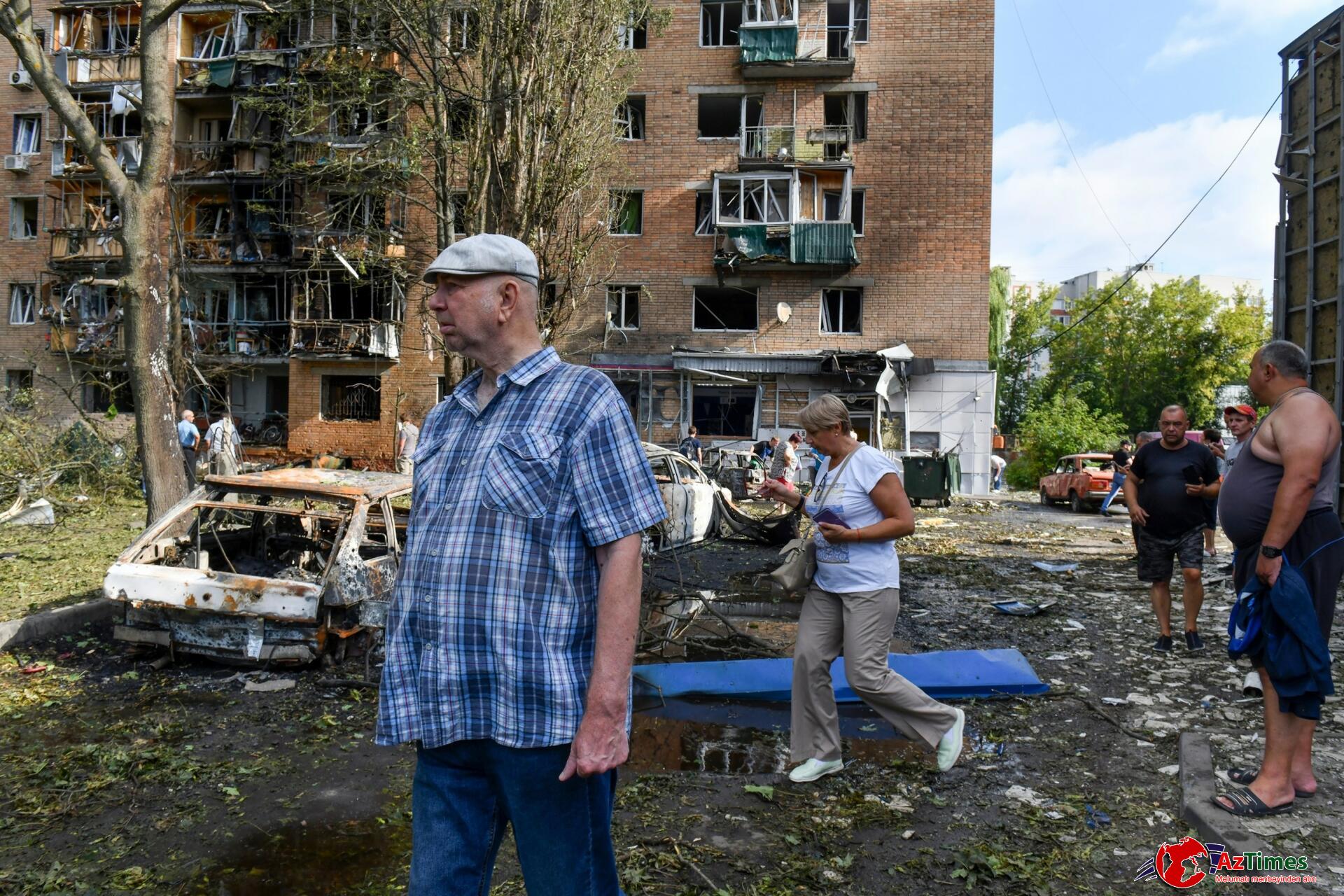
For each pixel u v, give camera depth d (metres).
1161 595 6.76
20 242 29.91
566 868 2.03
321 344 26.56
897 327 25.30
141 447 9.36
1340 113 10.42
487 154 14.02
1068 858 3.48
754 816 3.88
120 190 9.20
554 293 16.53
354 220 24.59
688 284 26.02
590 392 2.08
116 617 7.47
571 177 14.55
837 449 4.25
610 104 16.16
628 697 2.01
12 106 29.81
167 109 9.32
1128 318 49.22
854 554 4.14
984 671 5.76
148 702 5.48
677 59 26.09
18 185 29.88
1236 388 46.88
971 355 25.00
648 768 4.47
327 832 3.76
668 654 6.78
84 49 29.59
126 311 9.30
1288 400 3.63
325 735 4.93
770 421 25.55
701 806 3.98
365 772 4.43
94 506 15.88
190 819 3.88
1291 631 3.56
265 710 5.35
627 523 2.01
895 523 4.04
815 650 4.25
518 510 2.00
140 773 4.38
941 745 4.23
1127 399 48.72
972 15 24.98
